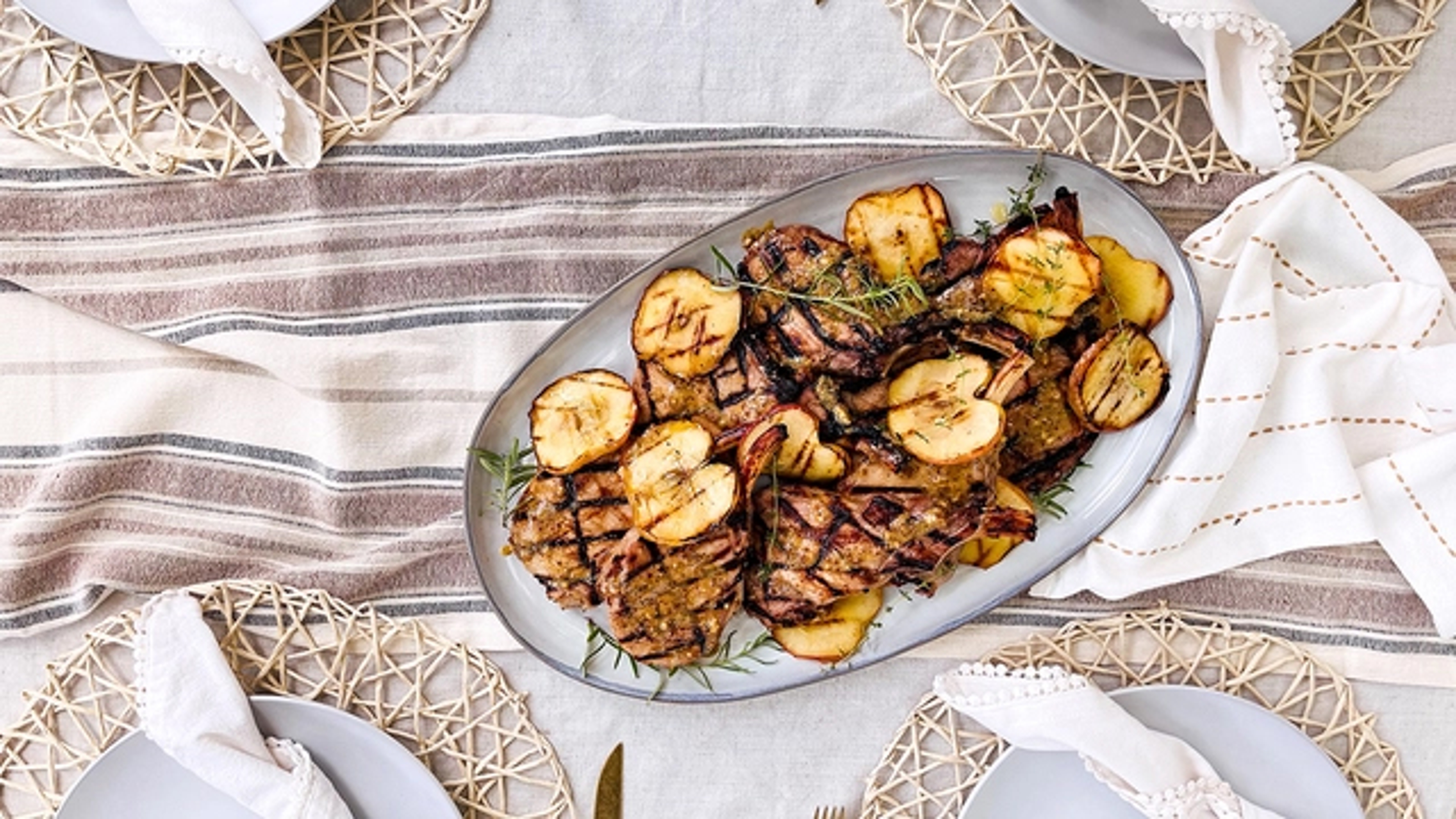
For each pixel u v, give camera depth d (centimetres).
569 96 143
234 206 144
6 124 143
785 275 138
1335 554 148
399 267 145
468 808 150
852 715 150
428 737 149
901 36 143
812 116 144
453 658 149
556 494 139
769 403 138
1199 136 143
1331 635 148
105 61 142
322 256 144
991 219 141
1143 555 145
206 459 148
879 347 136
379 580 148
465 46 143
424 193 144
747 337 139
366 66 142
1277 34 136
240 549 148
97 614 149
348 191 144
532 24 143
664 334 138
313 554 148
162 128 143
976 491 136
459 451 147
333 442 146
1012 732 145
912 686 150
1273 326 142
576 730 150
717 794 151
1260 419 146
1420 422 146
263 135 143
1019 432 141
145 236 145
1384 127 144
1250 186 144
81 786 146
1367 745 149
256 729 146
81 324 147
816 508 137
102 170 143
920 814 149
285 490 148
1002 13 142
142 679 145
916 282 138
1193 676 149
